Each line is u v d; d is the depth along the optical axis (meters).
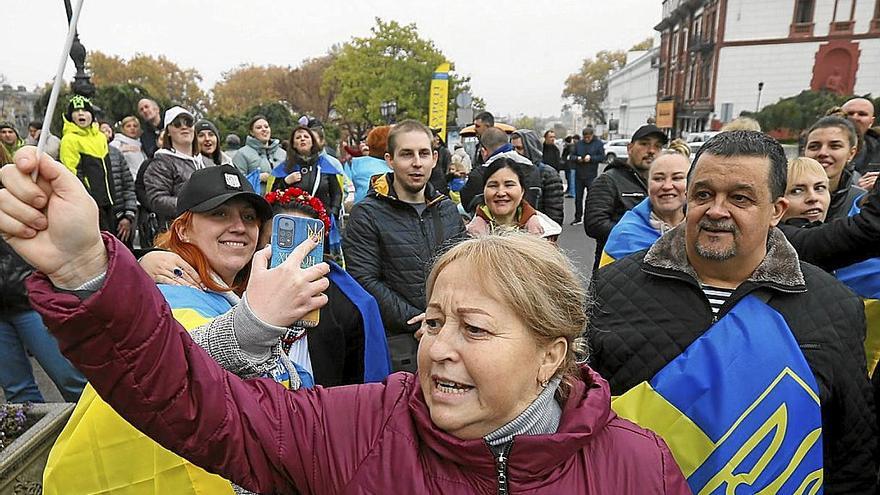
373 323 2.41
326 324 2.25
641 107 66.31
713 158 1.62
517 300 1.06
